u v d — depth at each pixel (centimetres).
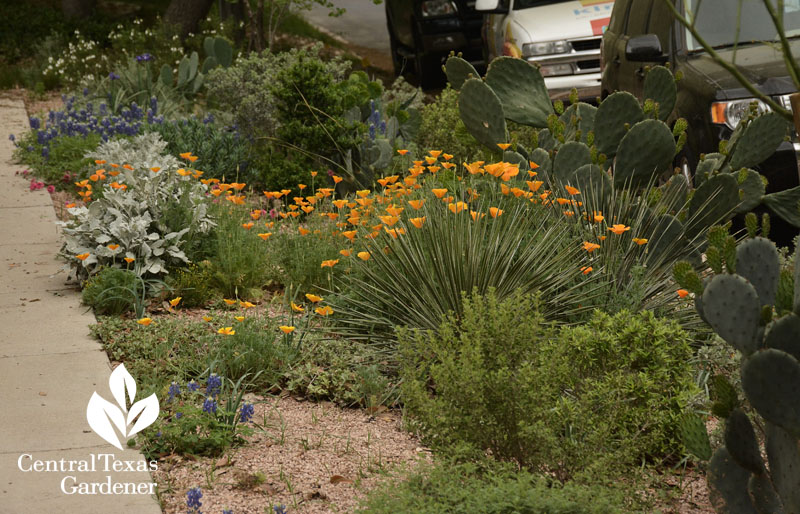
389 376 479
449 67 685
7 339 516
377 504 304
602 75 942
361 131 802
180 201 639
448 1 1398
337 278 588
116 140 889
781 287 293
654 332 389
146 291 590
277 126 879
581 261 513
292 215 673
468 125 644
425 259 495
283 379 477
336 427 427
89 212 614
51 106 1342
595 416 356
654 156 564
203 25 1684
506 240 495
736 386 391
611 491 321
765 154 550
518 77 656
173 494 357
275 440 409
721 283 279
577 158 571
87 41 1680
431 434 364
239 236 633
